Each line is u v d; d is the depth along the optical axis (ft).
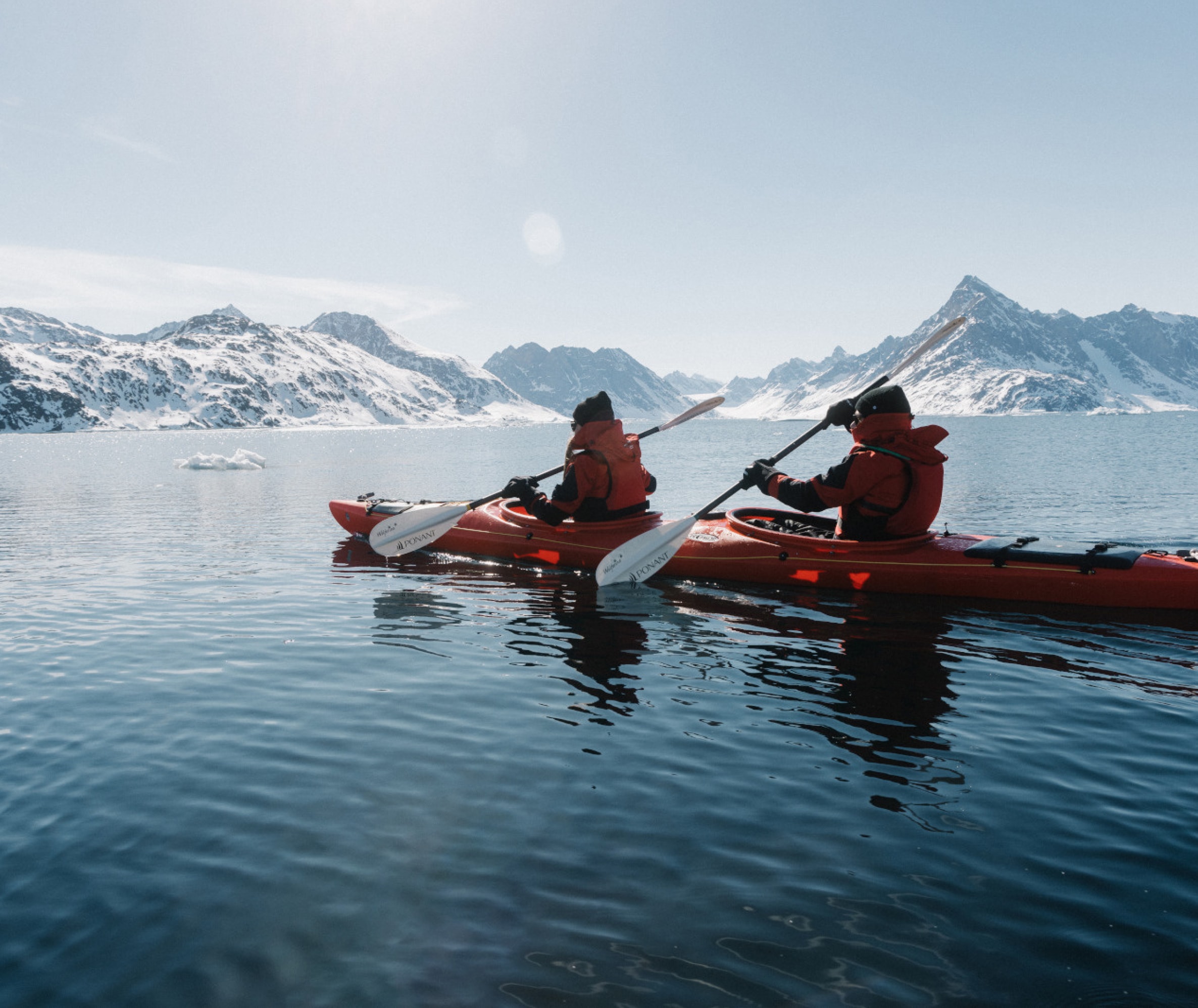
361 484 84.48
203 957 8.66
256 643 21.49
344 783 12.95
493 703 16.69
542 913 9.38
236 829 11.44
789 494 25.72
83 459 180.04
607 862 10.48
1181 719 15.28
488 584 28.71
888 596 25.14
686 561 29.22
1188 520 44.24
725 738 14.69
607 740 14.64
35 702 16.93
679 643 20.97
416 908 9.52
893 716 15.72
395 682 18.13
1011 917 9.16
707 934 8.95
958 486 67.21
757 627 22.36
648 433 32.01
